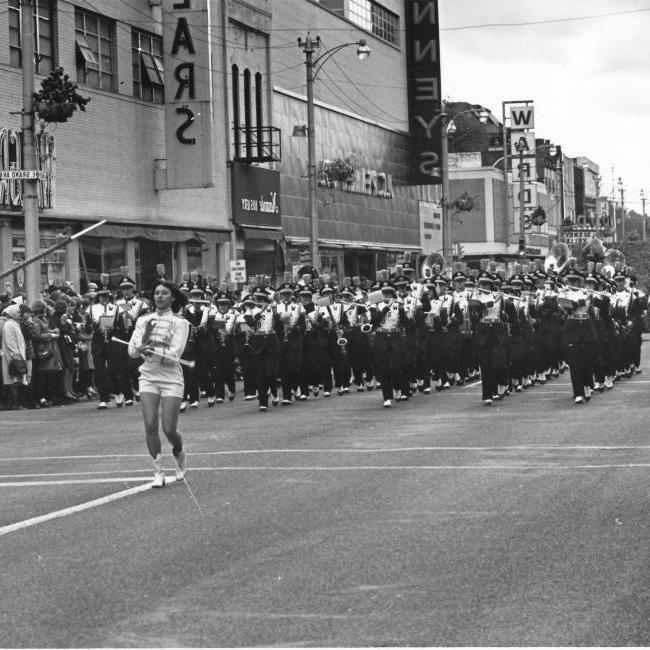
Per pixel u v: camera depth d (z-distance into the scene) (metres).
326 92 56.22
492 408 20.47
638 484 11.80
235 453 14.89
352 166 56.59
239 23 44.56
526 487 11.72
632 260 79.06
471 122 120.75
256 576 8.23
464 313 23.48
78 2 34.16
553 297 24.92
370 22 63.81
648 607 7.28
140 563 8.69
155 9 38.41
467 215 101.06
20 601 7.65
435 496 11.33
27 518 10.63
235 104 44.25
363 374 28.11
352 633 6.82
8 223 30.16
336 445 15.50
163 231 37.94
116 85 36.16
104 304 22.42
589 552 8.80
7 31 30.80
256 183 45.78
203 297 22.98
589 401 21.17
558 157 131.38
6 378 22.20
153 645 6.65
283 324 21.95
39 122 31.30
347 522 10.13
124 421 19.70
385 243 64.62
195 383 22.34
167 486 12.28
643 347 40.44
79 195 33.78
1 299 23.09
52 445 16.42
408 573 8.24
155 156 38.19
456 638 6.68
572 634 6.73
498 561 8.56
